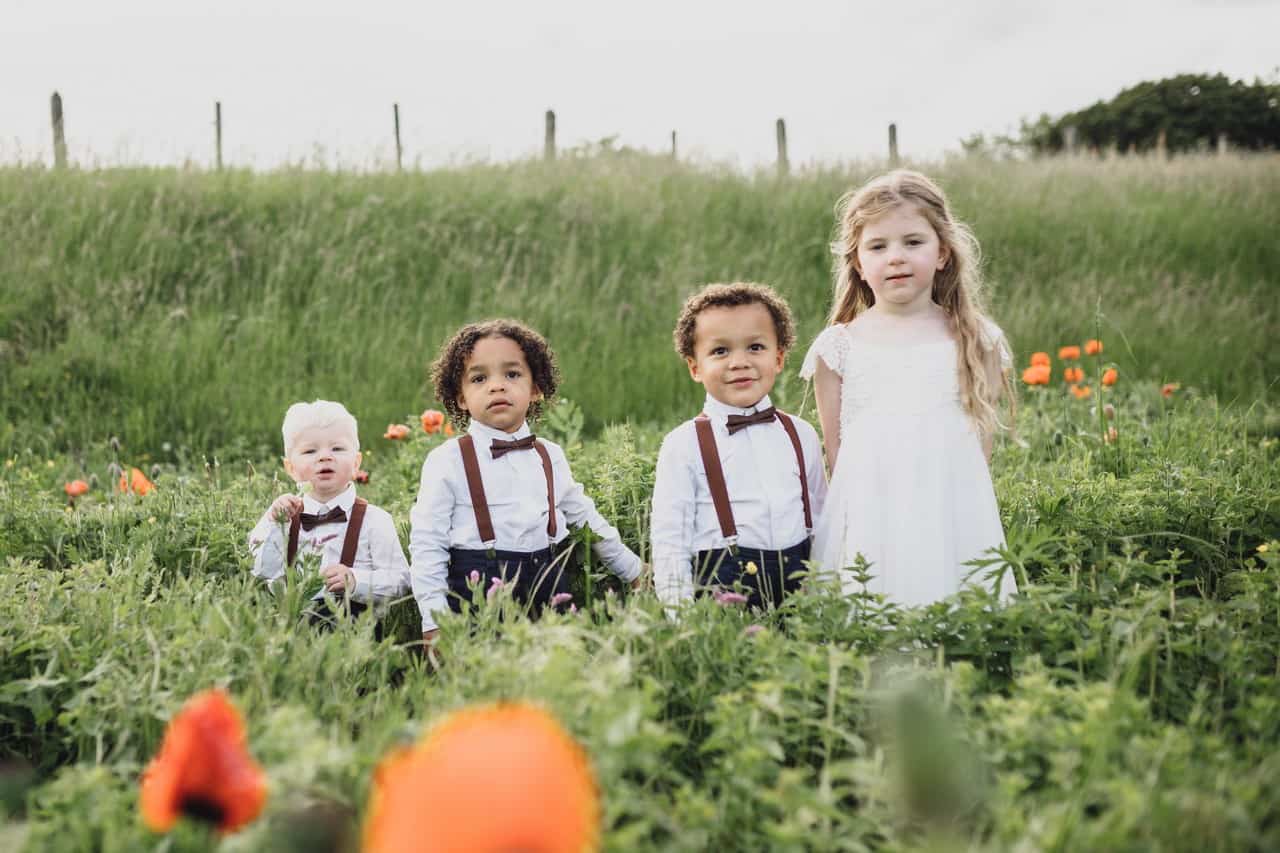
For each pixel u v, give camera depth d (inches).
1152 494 149.9
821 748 90.7
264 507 162.7
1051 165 585.0
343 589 135.0
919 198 137.6
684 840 69.4
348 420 145.6
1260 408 239.5
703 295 142.7
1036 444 211.2
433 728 70.0
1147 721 83.0
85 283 334.0
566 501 146.1
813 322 356.2
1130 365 344.5
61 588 120.5
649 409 301.7
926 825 76.5
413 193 418.0
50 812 75.1
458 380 146.3
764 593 127.6
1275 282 443.5
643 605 113.3
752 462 137.4
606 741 71.1
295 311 339.3
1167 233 471.8
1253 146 1374.3
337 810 71.7
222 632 103.2
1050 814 69.1
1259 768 77.0
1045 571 123.6
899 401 135.2
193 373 296.0
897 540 131.3
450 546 138.7
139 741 89.0
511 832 53.6
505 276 363.6
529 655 85.7
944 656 102.0
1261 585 114.8
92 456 257.8
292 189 409.1
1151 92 1401.3
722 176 496.4
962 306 140.5
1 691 94.7
